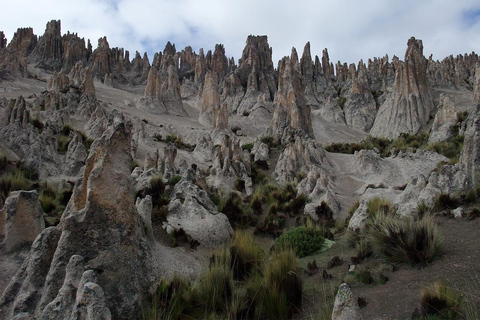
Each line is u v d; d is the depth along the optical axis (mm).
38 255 6707
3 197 12109
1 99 28188
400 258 8430
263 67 80750
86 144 23266
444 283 6465
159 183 14836
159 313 6637
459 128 33469
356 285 7691
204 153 31297
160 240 11508
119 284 6676
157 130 40375
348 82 75875
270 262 8539
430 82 65812
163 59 88688
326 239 12711
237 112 67188
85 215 6934
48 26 81812
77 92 38688
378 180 25734
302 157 28719
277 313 6750
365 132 58562
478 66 32219
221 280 7582
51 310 5527
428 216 10508
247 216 16656
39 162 17328
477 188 13578
